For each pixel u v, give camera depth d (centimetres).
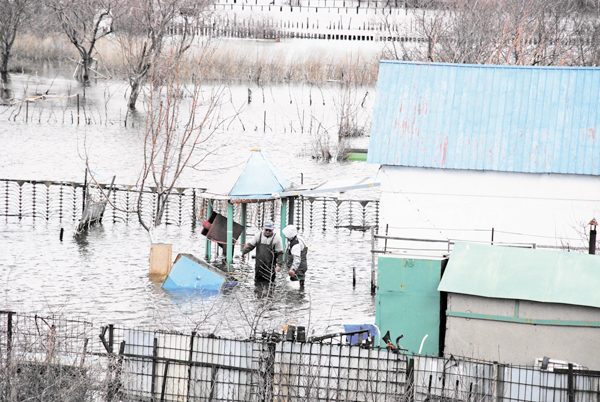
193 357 1523
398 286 1898
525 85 2930
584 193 2678
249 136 7688
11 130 7319
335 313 2597
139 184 5134
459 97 2931
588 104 2831
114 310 2547
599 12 7350
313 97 10244
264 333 1577
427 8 8169
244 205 3734
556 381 1348
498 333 1655
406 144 2809
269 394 1433
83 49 10550
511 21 6109
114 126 7844
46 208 4344
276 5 15788
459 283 1688
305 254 2995
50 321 2169
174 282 2909
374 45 12694
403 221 2805
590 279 1636
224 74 11144
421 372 1423
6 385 1431
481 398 1384
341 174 5959
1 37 10675
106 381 1516
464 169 2736
